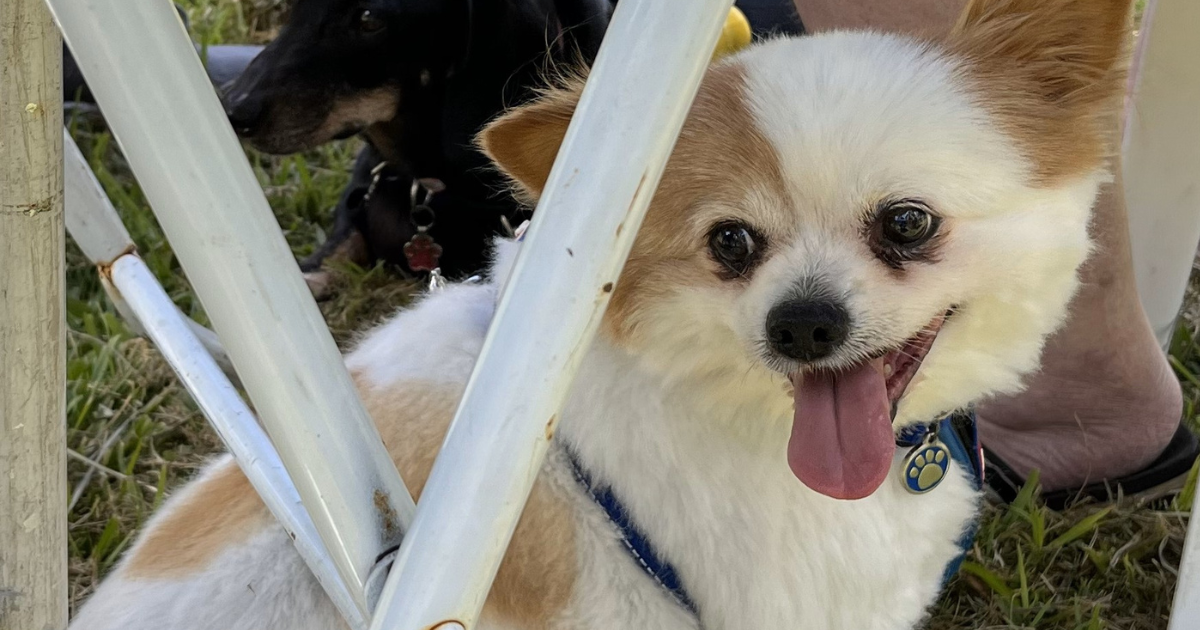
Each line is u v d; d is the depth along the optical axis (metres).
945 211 0.38
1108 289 0.55
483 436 0.28
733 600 0.40
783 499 0.40
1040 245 0.39
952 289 0.39
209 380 0.40
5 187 0.32
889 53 0.40
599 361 0.41
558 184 0.27
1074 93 0.40
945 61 0.40
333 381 0.29
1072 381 0.58
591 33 0.78
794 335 0.37
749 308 0.38
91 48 0.26
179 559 0.40
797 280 0.38
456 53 0.79
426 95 0.80
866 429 0.38
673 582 0.40
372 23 0.77
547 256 0.27
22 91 0.31
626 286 0.40
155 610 0.39
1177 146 0.60
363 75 0.78
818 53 0.40
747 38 0.46
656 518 0.40
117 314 0.73
